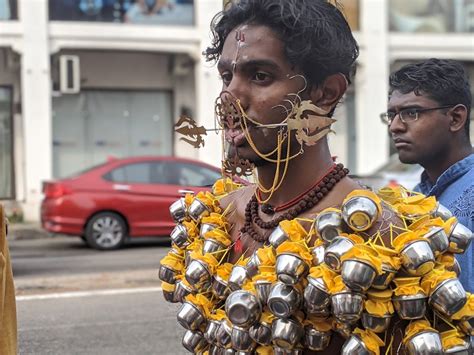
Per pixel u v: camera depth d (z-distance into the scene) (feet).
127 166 32.01
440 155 7.73
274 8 4.26
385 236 4.18
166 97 49.52
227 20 4.60
